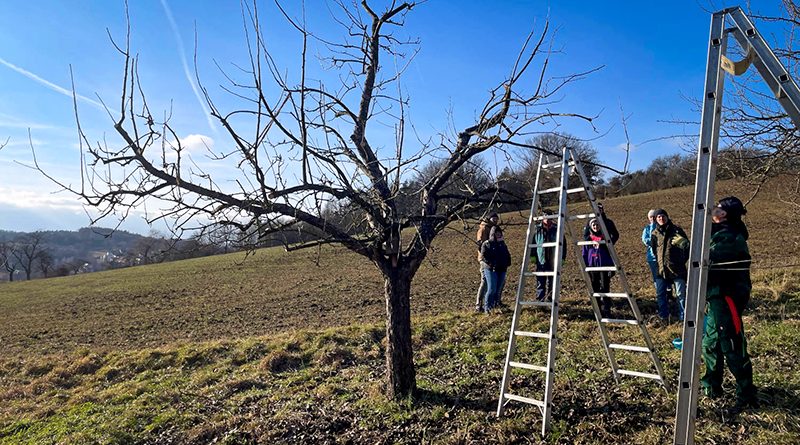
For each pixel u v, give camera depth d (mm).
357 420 6305
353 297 18844
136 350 12625
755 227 22281
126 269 41562
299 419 6613
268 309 18219
